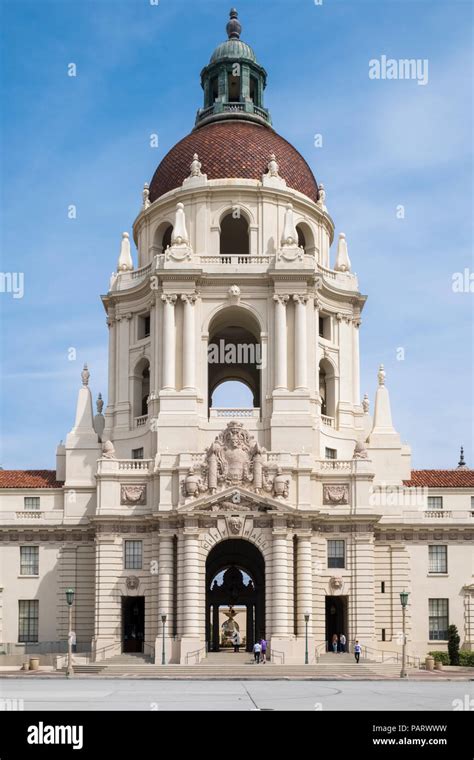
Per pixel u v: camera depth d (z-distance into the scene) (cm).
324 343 9300
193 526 7962
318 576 8231
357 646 7756
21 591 8750
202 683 5947
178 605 7925
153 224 9662
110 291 9500
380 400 9419
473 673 7331
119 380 9344
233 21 10644
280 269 8819
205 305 8938
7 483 9125
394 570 8700
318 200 9969
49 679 6512
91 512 8856
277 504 7906
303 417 8512
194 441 8481
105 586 8262
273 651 7731
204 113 10338
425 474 9369
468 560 8750
